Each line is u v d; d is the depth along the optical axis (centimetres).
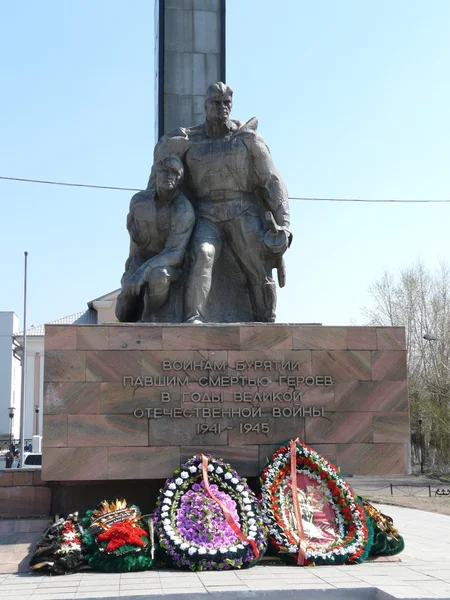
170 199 928
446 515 1405
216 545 691
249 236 927
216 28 1111
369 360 835
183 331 815
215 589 590
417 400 3488
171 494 732
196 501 721
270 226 911
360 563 721
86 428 784
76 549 678
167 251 904
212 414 802
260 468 797
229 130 948
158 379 801
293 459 779
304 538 724
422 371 3528
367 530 748
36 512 939
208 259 902
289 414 812
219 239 932
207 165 936
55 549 675
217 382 809
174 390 801
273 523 729
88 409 788
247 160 941
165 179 914
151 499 816
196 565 676
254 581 625
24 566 690
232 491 744
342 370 830
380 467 817
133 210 941
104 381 794
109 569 673
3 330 5194
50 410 782
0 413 5091
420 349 3566
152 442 789
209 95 934
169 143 946
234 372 813
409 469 821
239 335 821
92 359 797
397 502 1741
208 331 818
